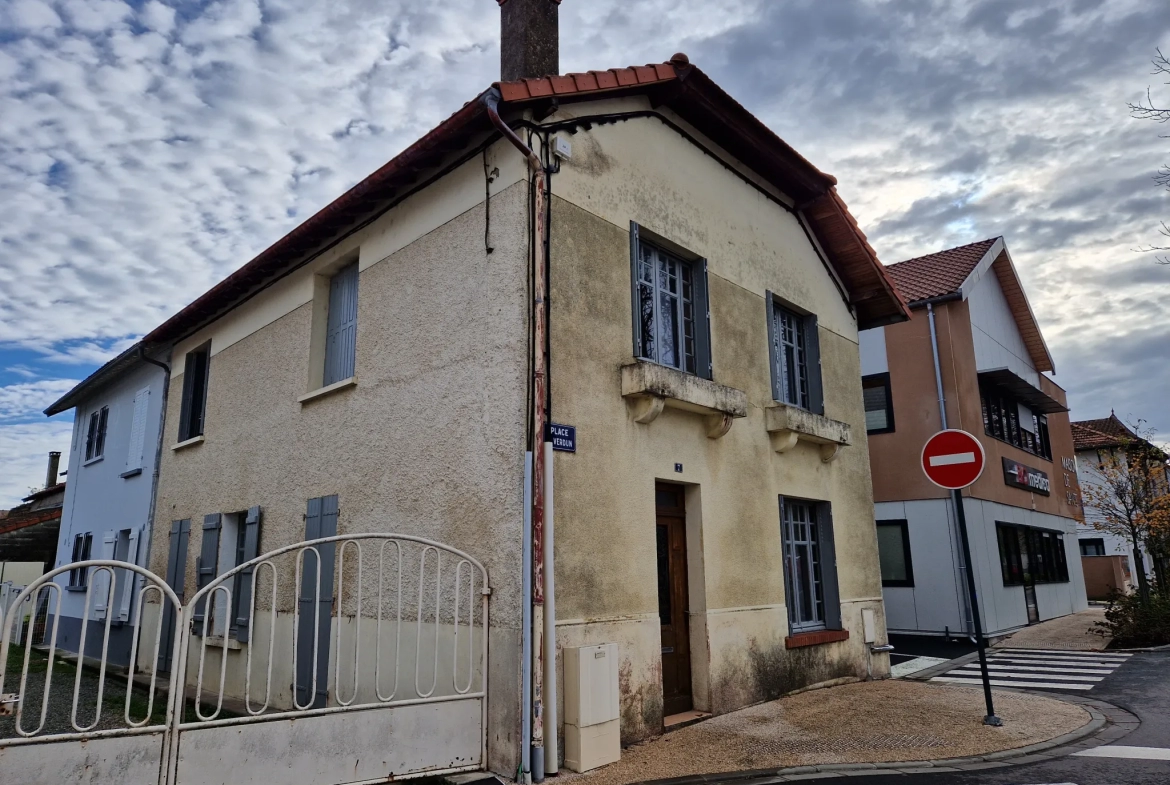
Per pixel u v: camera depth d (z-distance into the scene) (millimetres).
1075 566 22438
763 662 8445
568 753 5938
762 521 8836
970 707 8188
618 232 7520
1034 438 21000
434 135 7094
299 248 9508
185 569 11156
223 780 4766
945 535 15461
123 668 12352
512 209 6746
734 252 9250
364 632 7547
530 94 6719
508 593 6078
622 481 7020
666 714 7395
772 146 9547
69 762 4316
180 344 12789
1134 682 10086
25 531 19094
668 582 7742
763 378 9320
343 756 5254
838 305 11484
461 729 5848
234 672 9516
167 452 12422
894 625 15883
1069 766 6047
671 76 8000
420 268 7715
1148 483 19469
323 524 8398
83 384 15969
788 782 5703
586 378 6844
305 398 9055
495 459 6441
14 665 13242
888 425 16453
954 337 16031
